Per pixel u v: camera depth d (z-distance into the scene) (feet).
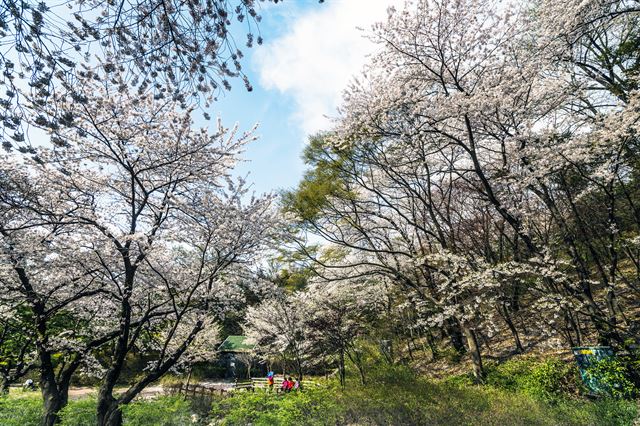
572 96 30.19
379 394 32.71
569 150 25.50
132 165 25.29
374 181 43.75
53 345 24.85
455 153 39.14
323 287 46.80
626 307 32.19
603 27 29.55
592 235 32.07
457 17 30.81
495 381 31.89
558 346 31.32
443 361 45.39
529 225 31.55
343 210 41.47
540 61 28.63
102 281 27.02
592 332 32.96
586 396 25.16
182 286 30.14
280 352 55.93
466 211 45.19
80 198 26.45
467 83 33.09
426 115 29.60
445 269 33.40
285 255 38.68
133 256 28.25
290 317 48.80
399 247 50.29
